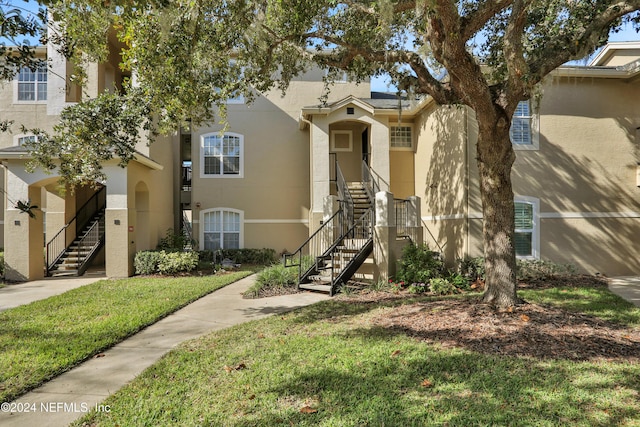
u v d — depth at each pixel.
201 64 7.50
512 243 6.77
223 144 17.03
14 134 15.27
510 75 6.04
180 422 3.57
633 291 9.02
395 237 10.45
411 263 9.95
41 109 15.40
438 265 10.33
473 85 6.04
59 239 14.39
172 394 4.12
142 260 12.67
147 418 3.65
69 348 5.57
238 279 12.11
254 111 17.14
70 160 7.24
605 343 5.25
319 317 7.16
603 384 4.11
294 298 9.02
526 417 3.53
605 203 11.65
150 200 14.57
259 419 3.57
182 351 5.45
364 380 4.33
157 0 5.08
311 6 6.98
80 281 11.93
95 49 6.73
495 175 6.68
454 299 8.01
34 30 5.12
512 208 6.80
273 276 10.46
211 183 16.94
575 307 7.31
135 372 4.82
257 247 16.91
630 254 11.59
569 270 11.12
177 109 7.35
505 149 6.61
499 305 6.67
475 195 11.06
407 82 7.93
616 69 11.53
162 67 6.66
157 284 10.86
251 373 4.59
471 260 10.73
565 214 11.51
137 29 6.47
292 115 17.23
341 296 9.05
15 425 3.60
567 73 11.35
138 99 7.51
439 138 12.78
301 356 5.09
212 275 12.77
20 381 4.49
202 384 4.35
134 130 7.50
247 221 16.95
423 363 4.73
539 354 4.90
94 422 3.62
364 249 10.34
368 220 12.30
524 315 6.22
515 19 5.80
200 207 16.83
